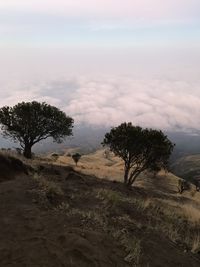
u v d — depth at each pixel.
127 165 53.59
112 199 13.59
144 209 14.88
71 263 7.20
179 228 14.59
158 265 8.76
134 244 9.12
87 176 38.00
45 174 21.33
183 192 87.38
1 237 8.09
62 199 11.95
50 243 7.74
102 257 7.79
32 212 9.82
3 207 10.13
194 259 10.28
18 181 13.42
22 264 6.89
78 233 8.58
